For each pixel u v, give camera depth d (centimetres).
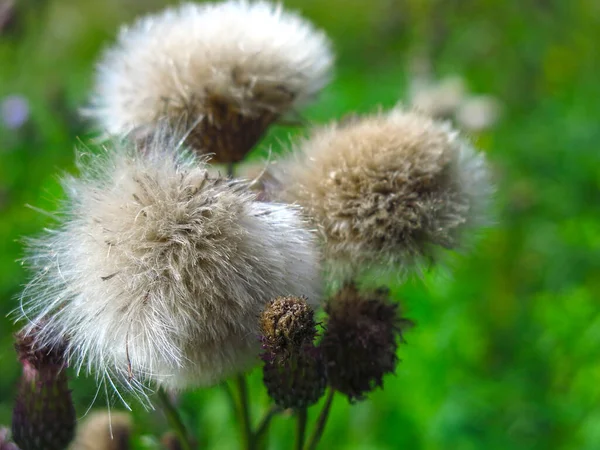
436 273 12
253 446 12
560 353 20
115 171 11
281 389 10
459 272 22
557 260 24
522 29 33
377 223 11
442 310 19
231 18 12
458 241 11
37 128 25
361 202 11
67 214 11
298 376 10
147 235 10
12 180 24
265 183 11
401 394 18
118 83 12
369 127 11
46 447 11
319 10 45
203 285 10
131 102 12
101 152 11
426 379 18
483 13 31
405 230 11
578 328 20
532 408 18
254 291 10
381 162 11
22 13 27
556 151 28
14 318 11
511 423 18
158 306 10
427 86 27
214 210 10
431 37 28
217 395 17
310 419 18
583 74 33
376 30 36
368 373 11
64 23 35
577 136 28
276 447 17
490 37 32
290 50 12
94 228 10
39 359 11
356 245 11
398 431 18
